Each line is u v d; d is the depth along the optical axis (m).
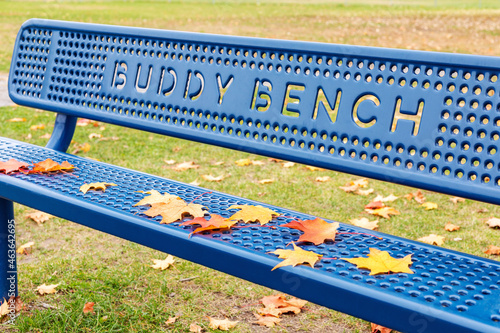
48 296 2.34
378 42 11.71
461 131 1.65
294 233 1.68
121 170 2.24
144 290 2.42
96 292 2.36
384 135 1.76
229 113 2.06
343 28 14.02
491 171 1.60
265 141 1.99
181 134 2.16
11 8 17.53
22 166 2.16
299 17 16.53
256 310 2.29
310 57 1.90
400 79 1.74
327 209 3.38
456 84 1.66
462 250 2.84
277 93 1.96
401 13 17.83
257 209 1.80
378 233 1.70
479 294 1.33
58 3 20.69
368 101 1.79
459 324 1.20
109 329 2.09
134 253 2.78
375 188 3.81
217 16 16.59
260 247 1.56
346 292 1.34
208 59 2.12
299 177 3.98
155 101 2.25
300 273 1.41
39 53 2.64
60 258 2.68
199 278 2.53
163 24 14.32
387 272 1.42
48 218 3.17
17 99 2.67
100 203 1.83
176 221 1.73
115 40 2.39
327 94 1.87
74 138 4.77
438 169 1.68
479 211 3.42
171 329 2.13
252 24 14.74
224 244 1.56
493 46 11.12
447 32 13.25
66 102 2.53
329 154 1.86
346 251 1.56
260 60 2.00
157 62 2.25
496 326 1.18
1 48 9.98
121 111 2.35
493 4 23.00
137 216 1.73
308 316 2.27
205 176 3.80
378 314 1.30
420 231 3.08
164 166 4.09
